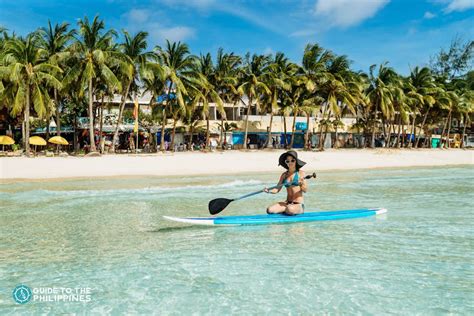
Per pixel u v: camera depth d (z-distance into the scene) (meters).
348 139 53.53
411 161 34.72
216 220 9.23
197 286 5.63
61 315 4.77
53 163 25.42
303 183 9.60
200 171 25.00
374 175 23.95
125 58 31.47
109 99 37.72
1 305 5.05
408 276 5.98
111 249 7.46
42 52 30.94
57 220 10.19
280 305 5.02
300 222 9.69
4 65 29.67
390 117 51.56
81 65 30.94
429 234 8.52
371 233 8.62
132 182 19.45
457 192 15.80
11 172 22.19
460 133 61.75
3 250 7.45
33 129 42.19
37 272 6.23
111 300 5.19
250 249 7.41
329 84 43.03
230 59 40.69
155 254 7.13
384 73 48.16
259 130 48.25
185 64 36.22
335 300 5.15
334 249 7.39
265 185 18.12
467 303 5.05
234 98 44.66
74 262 6.70
